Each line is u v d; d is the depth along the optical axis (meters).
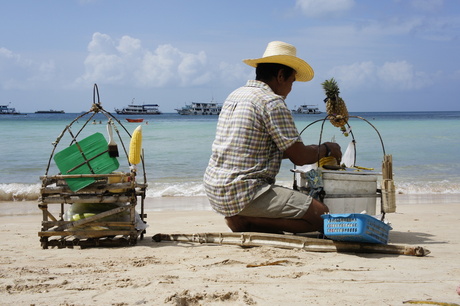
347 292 3.03
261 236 4.48
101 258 4.16
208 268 3.69
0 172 13.94
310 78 4.86
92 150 4.83
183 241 4.89
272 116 4.39
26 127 38.28
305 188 4.71
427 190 11.51
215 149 4.59
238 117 4.46
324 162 4.97
